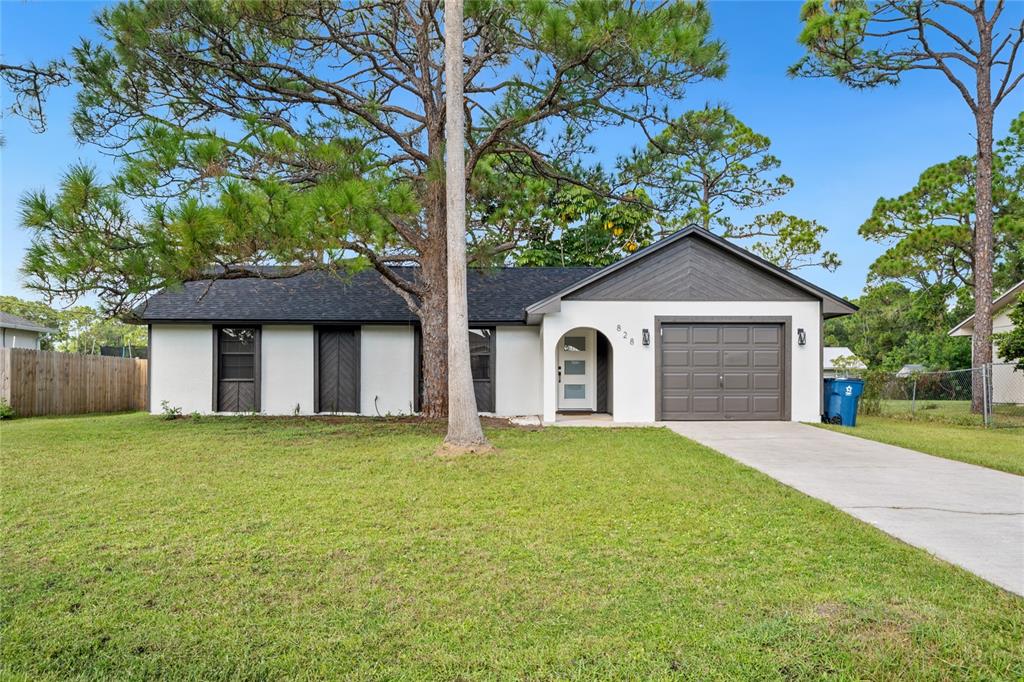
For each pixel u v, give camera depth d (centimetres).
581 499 531
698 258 1162
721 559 379
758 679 243
